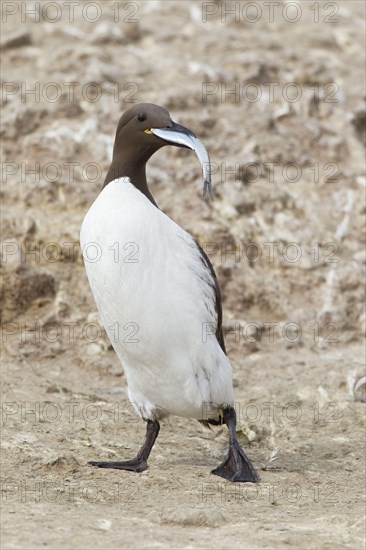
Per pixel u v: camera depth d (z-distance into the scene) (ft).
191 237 34.55
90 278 33.68
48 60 61.36
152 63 62.90
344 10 74.38
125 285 32.68
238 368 46.03
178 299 33.09
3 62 61.52
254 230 52.06
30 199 51.42
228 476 34.53
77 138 55.21
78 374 44.75
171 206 52.06
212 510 29.99
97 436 37.91
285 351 47.80
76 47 62.44
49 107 56.70
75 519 28.94
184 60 63.52
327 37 68.74
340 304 49.85
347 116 61.05
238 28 68.69
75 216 51.06
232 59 63.00
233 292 49.42
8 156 54.03
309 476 35.60
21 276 46.88
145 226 32.96
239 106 59.98
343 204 55.31
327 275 50.90
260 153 56.90
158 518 29.71
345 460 37.63
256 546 27.43
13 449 35.45
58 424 38.58
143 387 34.65
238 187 53.83
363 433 40.45
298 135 59.00
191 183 53.83
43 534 27.14
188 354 33.71
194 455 37.37
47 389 42.32
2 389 41.60
